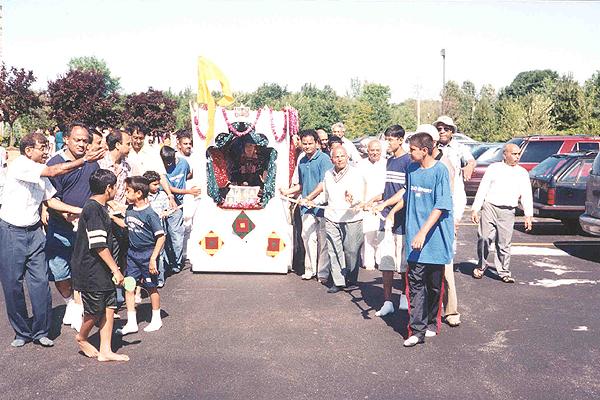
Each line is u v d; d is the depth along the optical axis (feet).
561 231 42.96
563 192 40.75
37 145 18.80
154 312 21.01
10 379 16.84
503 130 134.21
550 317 22.70
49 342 19.43
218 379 16.80
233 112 29.25
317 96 255.70
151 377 16.93
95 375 17.08
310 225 27.94
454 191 25.14
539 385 16.57
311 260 28.19
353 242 25.86
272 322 21.88
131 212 20.51
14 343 19.45
